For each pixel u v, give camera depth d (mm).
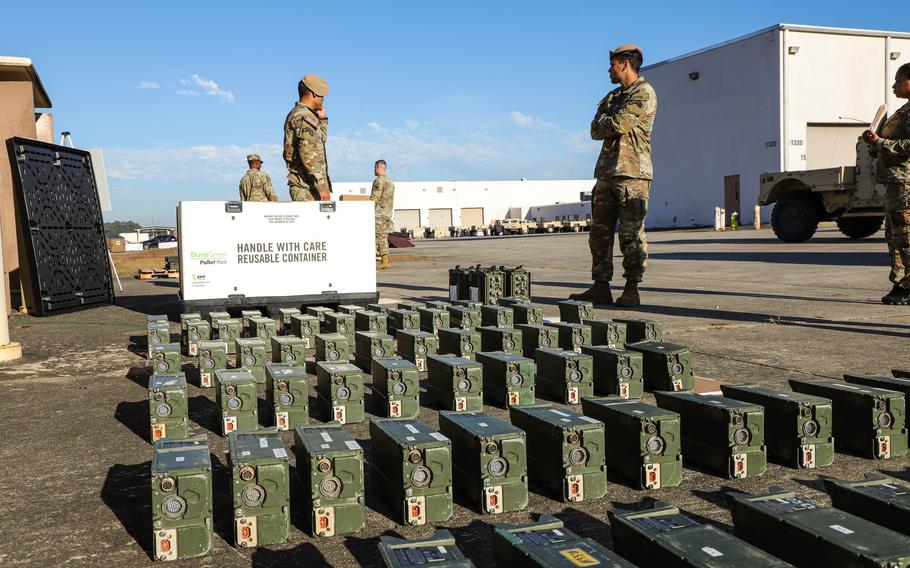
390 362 4672
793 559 2348
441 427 3502
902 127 8398
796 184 21953
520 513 3039
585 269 16031
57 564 2604
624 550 2457
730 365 5605
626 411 3414
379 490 3270
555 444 3191
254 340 5641
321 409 4645
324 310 7820
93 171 11055
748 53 42188
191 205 8273
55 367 6082
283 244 8641
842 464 3617
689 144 47188
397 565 2113
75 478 3473
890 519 2566
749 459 3436
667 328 7379
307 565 2582
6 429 4297
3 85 10273
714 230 38531
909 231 8570
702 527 2352
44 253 9414
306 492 2938
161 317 6945
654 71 49406
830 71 41156
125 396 5086
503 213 86375
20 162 9031
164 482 2613
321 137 10211
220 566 2586
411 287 12453
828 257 16094
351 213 8922
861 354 5902
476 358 5172
